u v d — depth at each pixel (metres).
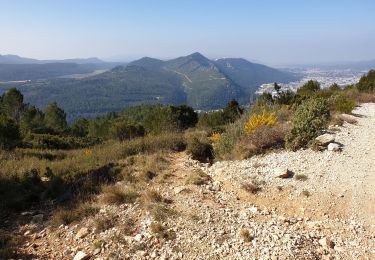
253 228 6.55
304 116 11.41
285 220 6.93
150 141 13.62
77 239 6.47
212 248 5.92
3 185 8.91
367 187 8.08
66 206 7.82
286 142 10.81
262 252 5.70
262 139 11.16
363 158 9.88
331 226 6.70
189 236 6.30
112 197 7.89
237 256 5.66
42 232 6.84
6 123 16.22
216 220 6.88
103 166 10.29
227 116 24.42
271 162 9.88
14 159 12.27
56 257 5.94
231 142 11.48
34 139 21.16
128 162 10.87
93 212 7.36
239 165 9.98
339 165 9.35
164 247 6.01
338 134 12.31
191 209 7.33
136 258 5.76
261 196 8.05
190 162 11.13
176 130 18.95
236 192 8.38
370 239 6.23
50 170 9.84
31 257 5.90
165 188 8.63
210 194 8.26
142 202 7.70
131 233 6.51
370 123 14.88
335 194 7.83
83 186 8.81
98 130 34.47
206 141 13.11
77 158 12.82
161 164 10.58
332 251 5.90
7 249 5.95
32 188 8.83
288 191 8.09
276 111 15.41
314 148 10.46
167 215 7.05
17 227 7.09
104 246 6.11
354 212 7.16
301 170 9.12
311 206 7.44
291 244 5.91
